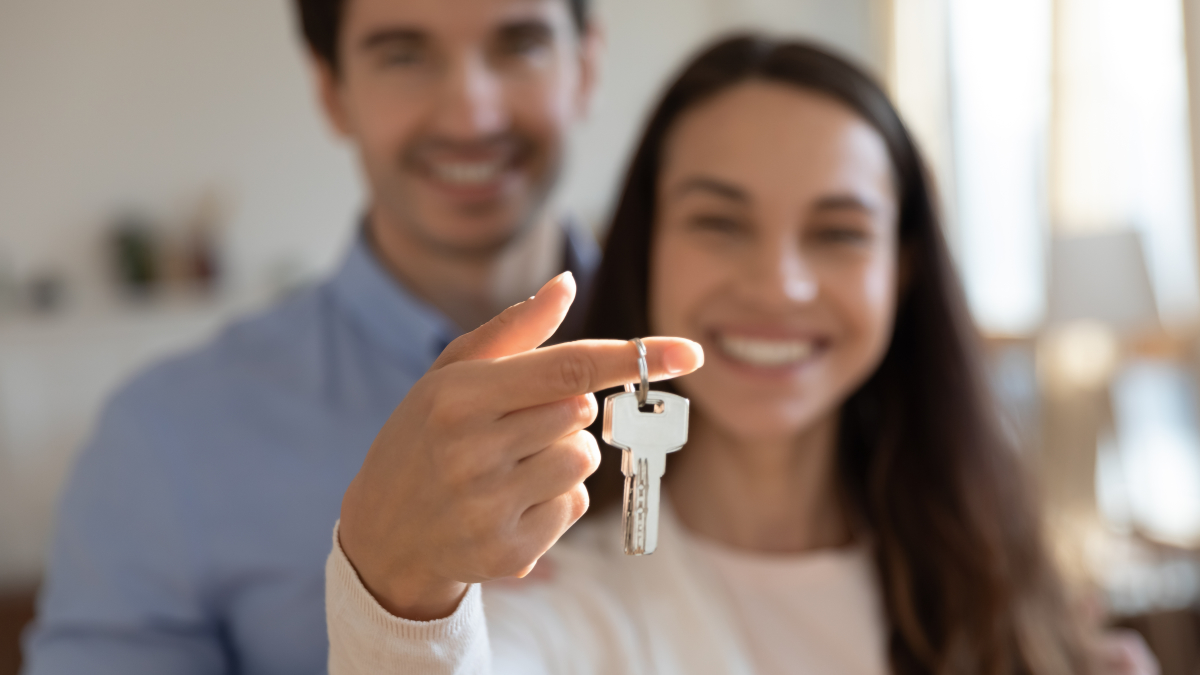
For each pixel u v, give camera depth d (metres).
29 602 2.39
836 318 0.90
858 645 0.95
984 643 0.99
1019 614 1.04
